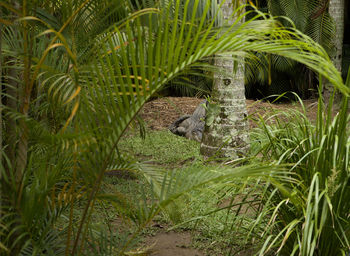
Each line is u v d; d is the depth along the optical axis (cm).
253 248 339
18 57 256
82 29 257
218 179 211
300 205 290
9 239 231
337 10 1016
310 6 1127
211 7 331
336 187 274
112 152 235
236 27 223
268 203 304
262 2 1270
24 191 212
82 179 253
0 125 221
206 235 393
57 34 191
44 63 264
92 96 219
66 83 236
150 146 719
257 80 1266
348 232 293
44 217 238
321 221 263
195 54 204
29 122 208
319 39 1057
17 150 238
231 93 615
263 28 203
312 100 1255
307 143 311
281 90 1330
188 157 657
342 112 289
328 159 296
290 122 346
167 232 409
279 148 329
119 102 215
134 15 215
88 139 202
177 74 210
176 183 223
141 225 246
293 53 191
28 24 232
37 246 215
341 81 180
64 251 250
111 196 247
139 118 251
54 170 231
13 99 237
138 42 208
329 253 299
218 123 625
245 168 230
